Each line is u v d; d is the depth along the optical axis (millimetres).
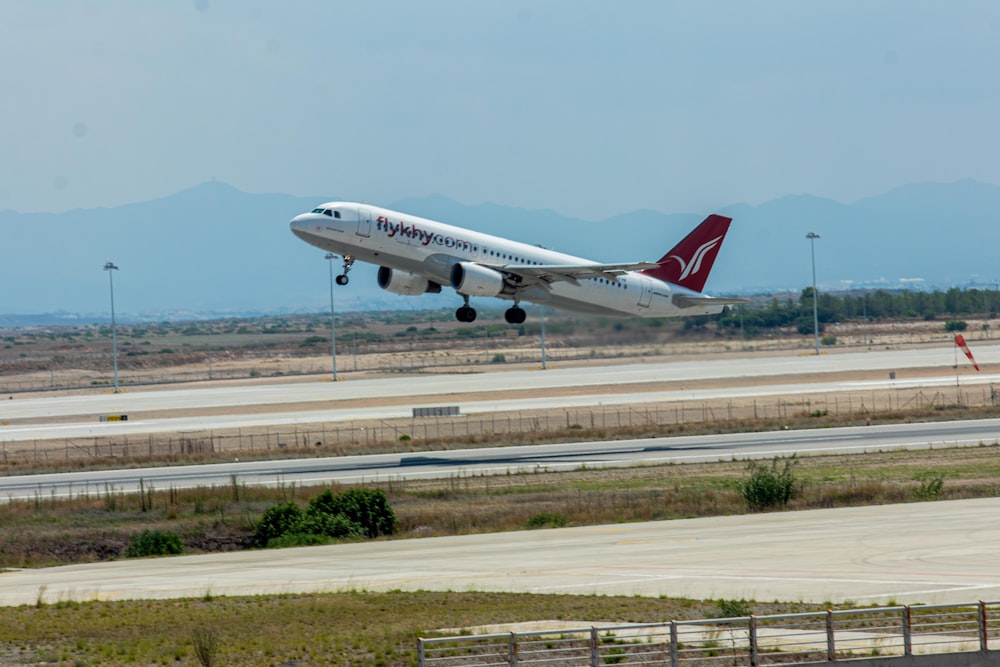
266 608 105000
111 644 93812
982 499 160125
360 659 88250
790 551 125562
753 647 85500
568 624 96312
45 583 122250
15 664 89188
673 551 128375
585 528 149125
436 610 102250
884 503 160875
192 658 89750
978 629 91125
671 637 84812
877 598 102875
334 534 154500
